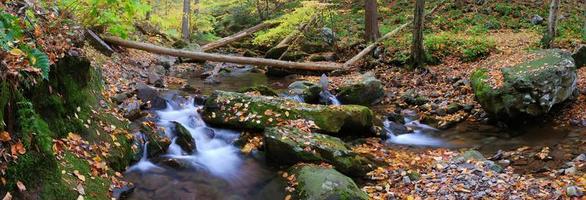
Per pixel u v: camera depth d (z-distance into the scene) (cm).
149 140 668
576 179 578
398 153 741
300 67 1424
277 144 653
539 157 696
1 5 470
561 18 1761
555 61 918
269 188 577
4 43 377
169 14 2344
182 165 646
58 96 542
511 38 1524
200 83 1284
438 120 952
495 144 798
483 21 1811
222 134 786
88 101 642
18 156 403
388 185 588
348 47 1681
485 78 961
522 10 1906
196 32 2459
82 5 1020
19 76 423
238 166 668
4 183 383
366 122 813
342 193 503
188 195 560
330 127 774
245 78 1418
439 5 2111
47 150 439
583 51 1150
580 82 1016
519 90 856
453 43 1444
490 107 902
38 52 418
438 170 640
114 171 564
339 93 1112
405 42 1547
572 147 737
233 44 2091
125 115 720
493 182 574
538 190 541
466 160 667
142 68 1263
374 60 1486
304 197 512
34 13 551
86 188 480
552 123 875
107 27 1244
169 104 878
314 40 1761
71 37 651
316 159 636
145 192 555
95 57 1061
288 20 1653
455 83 1163
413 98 1108
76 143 539
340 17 2153
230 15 2783
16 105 415
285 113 789
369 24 1673
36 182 417
